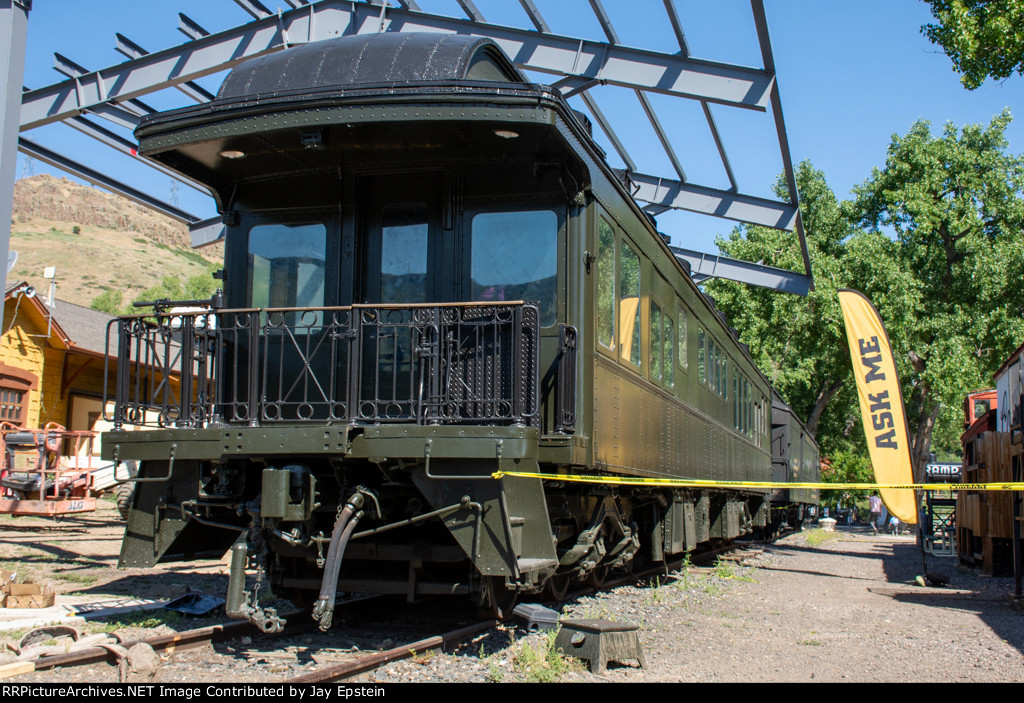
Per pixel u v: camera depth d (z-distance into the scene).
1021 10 13.86
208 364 5.99
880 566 14.78
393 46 6.20
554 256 6.13
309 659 5.11
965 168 32.62
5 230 6.27
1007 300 31.95
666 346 8.90
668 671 5.23
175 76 11.88
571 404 5.84
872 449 12.78
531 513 5.25
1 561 9.86
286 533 5.36
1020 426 11.67
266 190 6.71
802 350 30.64
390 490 5.65
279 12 11.32
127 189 14.09
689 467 10.06
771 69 10.59
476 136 5.80
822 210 33.69
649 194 15.74
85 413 19.14
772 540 21.30
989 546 13.13
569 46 11.41
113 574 9.11
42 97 12.61
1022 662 5.91
